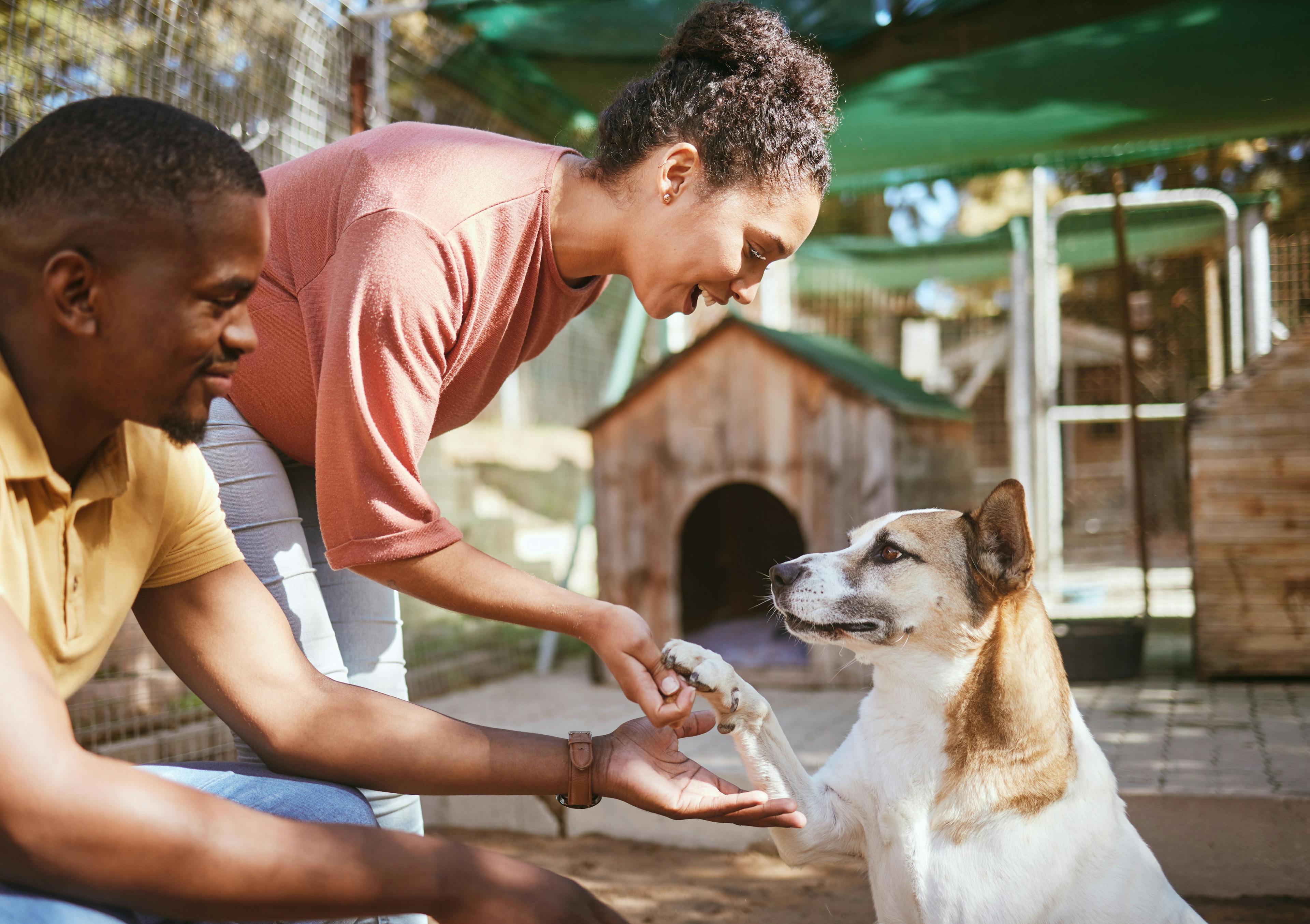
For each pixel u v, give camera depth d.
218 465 2.12
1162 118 5.95
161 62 3.97
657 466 6.19
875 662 2.66
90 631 1.54
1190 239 9.55
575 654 7.53
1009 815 2.41
